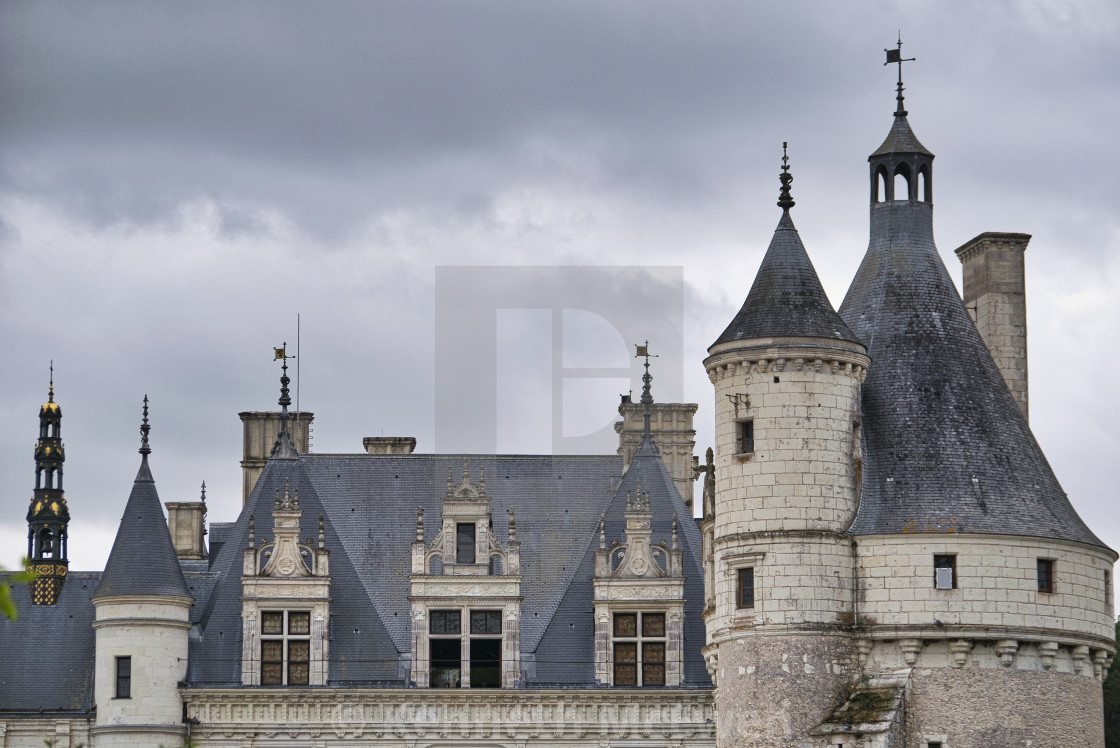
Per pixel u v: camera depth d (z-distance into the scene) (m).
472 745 70.69
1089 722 57.25
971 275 70.88
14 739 69.88
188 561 80.19
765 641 56.97
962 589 56.19
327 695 70.50
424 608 71.94
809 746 55.84
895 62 64.88
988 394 60.66
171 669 70.00
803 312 59.16
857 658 56.75
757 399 58.59
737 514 58.44
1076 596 57.28
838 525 57.69
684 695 70.88
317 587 71.88
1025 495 58.22
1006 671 56.12
